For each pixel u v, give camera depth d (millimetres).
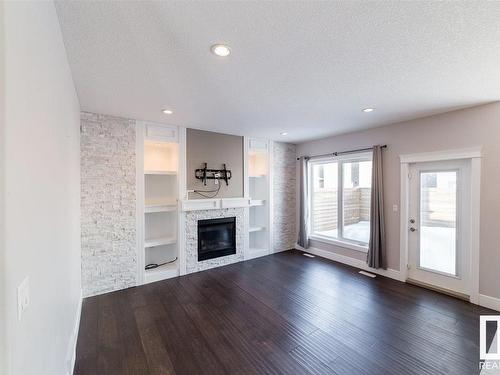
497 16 1493
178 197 4215
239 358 2203
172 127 4121
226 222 4793
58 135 1595
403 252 3939
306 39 1744
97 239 3453
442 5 1406
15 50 807
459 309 3045
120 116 3582
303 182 5578
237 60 2029
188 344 2396
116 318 2857
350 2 1384
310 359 2184
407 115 3570
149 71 2211
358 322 2768
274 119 3773
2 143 715
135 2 1382
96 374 2021
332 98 2893
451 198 3500
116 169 3590
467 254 3342
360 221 4703
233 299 3334
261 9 1436
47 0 1276
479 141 3137
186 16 1496
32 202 992
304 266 4680
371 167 4418
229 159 4852
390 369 2055
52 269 1367
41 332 1112
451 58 1998
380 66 2135
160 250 4410
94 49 1854
